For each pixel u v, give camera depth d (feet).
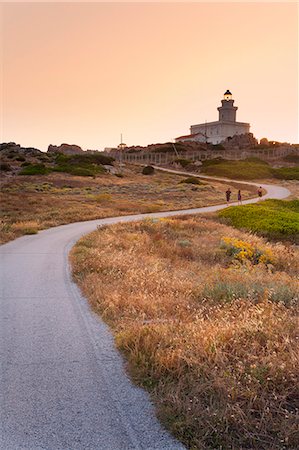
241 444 10.88
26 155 360.89
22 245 55.31
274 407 12.03
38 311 23.97
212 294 26.48
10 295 27.81
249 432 11.07
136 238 63.36
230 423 11.53
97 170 274.16
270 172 308.40
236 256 53.83
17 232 69.00
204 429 11.21
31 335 19.86
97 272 34.45
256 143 549.13
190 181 236.43
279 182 263.70
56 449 10.96
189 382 13.47
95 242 55.98
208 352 15.16
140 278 30.32
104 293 26.25
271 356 14.43
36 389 14.23
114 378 15.12
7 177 219.82
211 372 13.48
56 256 45.65
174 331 18.21
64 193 171.94
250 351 15.69
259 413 12.05
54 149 516.32
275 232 88.99
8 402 13.34
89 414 12.62
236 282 30.55
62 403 13.28
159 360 14.99
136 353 16.28
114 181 233.76
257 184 249.75
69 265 39.75
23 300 26.50
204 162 365.20
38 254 47.19
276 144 547.49
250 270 41.88
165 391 13.41
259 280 32.96
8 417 12.46
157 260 43.93
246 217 104.58
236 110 564.30
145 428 11.89
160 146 538.06
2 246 54.24
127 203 146.30
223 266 48.52
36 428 11.90
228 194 150.41
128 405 13.15
